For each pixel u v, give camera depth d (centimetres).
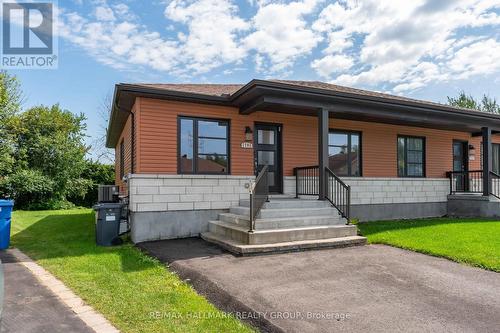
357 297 405
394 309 370
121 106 894
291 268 526
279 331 323
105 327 336
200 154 876
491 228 856
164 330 329
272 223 701
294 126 1009
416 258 589
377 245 702
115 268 547
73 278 491
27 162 1950
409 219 1135
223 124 912
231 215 794
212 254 625
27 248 717
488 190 1155
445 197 1267
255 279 471
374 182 1118
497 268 516
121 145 1341
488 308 373
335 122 1069
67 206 2016
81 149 2172
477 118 1120
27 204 1902
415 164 1242
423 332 317
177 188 818
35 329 330
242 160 919
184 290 444
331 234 720
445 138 1305
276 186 985
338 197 1013
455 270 518
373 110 938
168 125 836
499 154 1469
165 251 658
